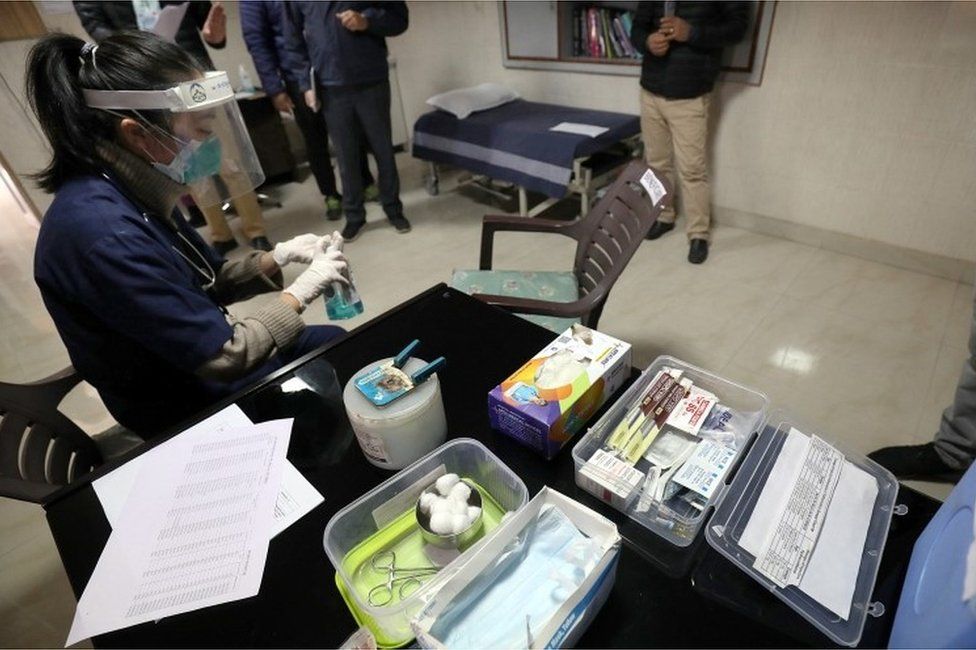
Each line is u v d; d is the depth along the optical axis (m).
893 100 2.05
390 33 2.52
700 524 0.61
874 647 0.50
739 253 2.52
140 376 1.06
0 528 1.51
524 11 3.13
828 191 2.37
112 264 0.86
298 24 2.48
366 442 0.70
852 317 2.01
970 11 1.78
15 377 2.17
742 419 0.71
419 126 3.24
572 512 0.57
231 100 1.07
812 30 2.13
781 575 0.54
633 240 1.25
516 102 3.33
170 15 2.14
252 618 0.58
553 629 0.47
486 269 1.67
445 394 0.86
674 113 2.30
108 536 0.68
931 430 1.52
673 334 2.02
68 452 1.01
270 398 0.88
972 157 1.96
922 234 2.18
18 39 2.52
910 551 0.56
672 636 0.52
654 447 0.69
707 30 2.08
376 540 0.64
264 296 2.51
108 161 0.95
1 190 2.73
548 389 0.73
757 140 2.49
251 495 0.72
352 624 0.56
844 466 0.64
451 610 0.51
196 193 1.32
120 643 0.57
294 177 4.00
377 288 2.54
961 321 1.92
